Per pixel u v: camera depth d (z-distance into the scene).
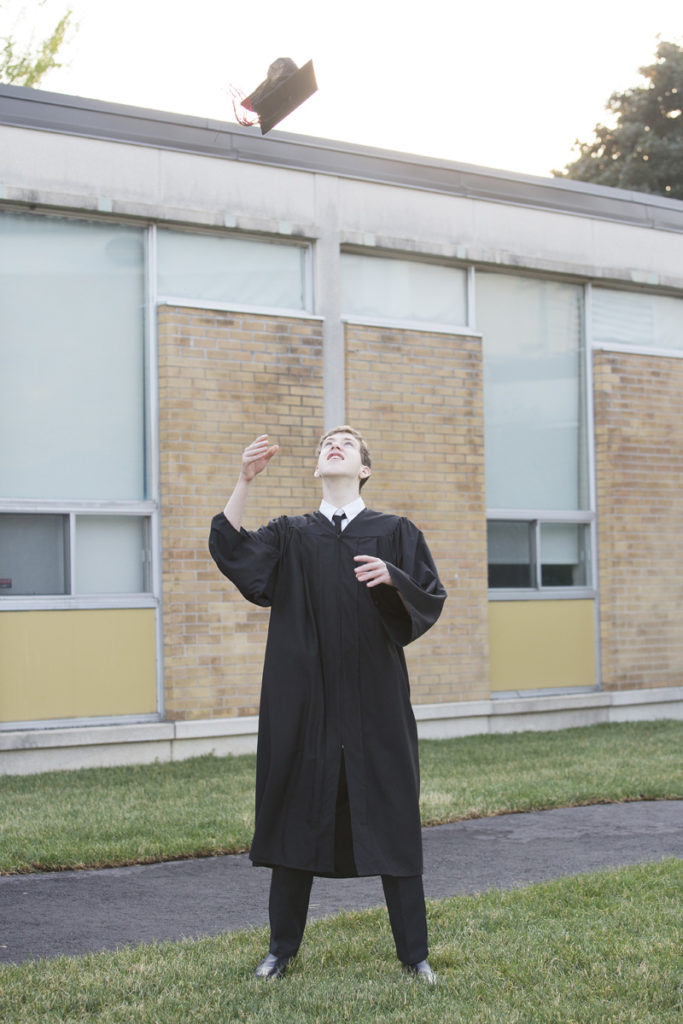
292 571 4.37
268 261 10.00
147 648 9.23
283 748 4.23
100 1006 4.02
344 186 10.23
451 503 10.57
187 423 9.28
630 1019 3.88
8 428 8.84
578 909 5.21
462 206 10.88
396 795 4.26
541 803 7.73
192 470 9.28
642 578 11.79
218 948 4.65
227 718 9.32
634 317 12.22
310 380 9.84
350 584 4.34
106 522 9.21
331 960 4.52
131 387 9.35
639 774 8.60
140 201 9.25
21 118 8.84
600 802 7.92
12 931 5.03
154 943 4.73
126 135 9.23
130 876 6.00
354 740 4.25
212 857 6.40
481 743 10.10
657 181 25.36
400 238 10.45
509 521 11.32
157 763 8.98
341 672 4.29
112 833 6.64
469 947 4.62
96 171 9.10
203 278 9.67
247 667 9.43
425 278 10.86
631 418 11.84
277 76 6.30
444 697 10.46
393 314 10.66
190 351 9.33
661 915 5.08
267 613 9.53
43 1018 3.87
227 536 4.26
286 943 4.35
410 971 4.30
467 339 10.74
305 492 9.76
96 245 9.27
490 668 10.95
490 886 5.79
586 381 11.84
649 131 25.50
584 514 11.69
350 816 4.22
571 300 11.83
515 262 11.11
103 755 8.89
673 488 12.06
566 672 11.46
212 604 9.30
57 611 8.89
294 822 4.22
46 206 8.91
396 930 4.31
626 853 6.48
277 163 9.88
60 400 9.05
